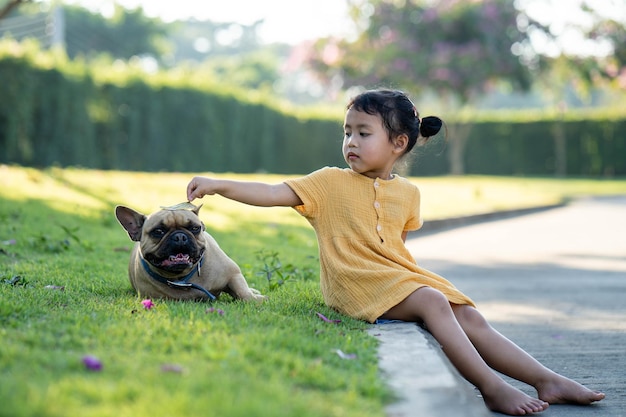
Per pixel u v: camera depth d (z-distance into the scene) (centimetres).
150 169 2566
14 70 2098
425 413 253
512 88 3541
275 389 251
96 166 2398
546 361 468
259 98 3009
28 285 475
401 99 406
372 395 264
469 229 1456
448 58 3309
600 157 3741
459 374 339
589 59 3522
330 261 396
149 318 350
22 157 2153
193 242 426
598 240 1274
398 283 376
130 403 232
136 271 455
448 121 3616
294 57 3594
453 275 883
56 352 279
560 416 346
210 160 2755
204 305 412
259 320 359
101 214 1010
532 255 1077
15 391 235
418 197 427
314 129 3262
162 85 2588
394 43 3372
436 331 361
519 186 2677
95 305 393
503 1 3394
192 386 247
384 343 338
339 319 378
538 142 3812
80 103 2291
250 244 853
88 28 5084
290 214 1277
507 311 654
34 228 834
